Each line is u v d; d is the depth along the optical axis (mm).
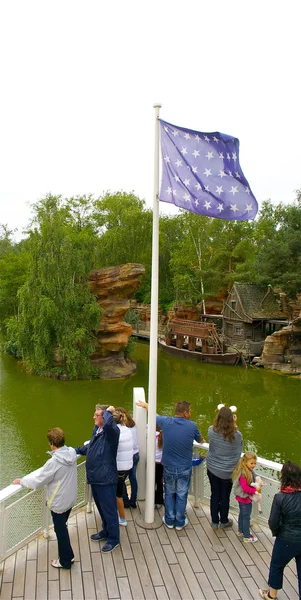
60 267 29156
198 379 29953
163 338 45688
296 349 33406
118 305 31344
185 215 48719
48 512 6031
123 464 6191
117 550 5840
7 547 5516
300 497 4727
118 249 48281
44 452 17188
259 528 6418
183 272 46750
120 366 31141
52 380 28969
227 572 5465
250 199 7016
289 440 18844
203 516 6703
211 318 45719
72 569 5453
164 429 6254
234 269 46156
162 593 5090
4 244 73125
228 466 6023
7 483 14453
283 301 38344
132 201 56062
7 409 22766
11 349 35656
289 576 5496
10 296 41406
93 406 23469
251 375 31016
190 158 6895
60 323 28859
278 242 34000
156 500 6996
